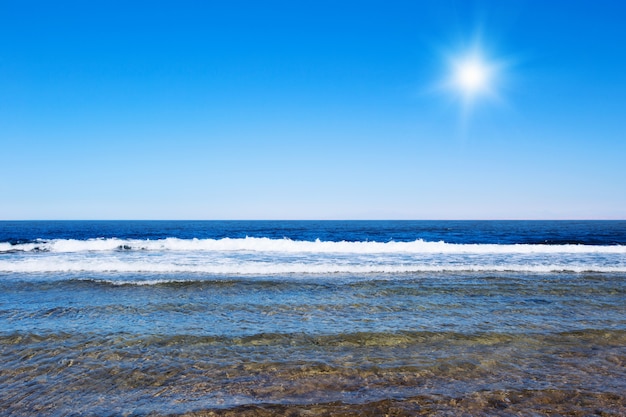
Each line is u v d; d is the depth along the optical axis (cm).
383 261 1619
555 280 1220
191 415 423
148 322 768
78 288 1083
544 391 479
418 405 444
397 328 732
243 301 945
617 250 2047
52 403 452
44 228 6544
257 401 455
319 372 538
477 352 613
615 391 480
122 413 429
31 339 665
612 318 807
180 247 2098
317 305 908
